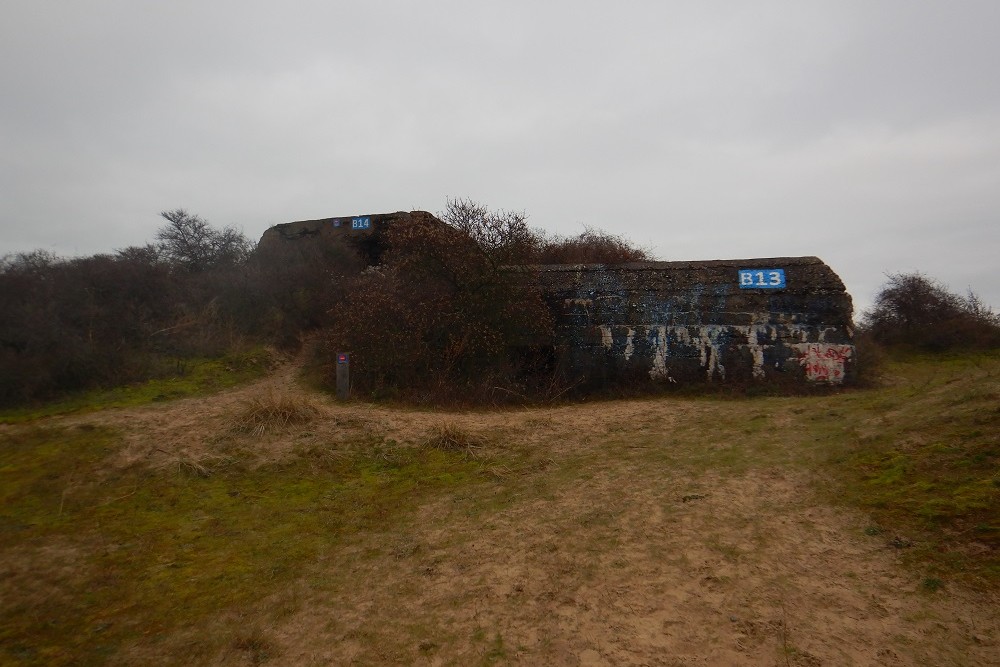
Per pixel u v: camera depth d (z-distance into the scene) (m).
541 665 3.81
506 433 9.21
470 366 11.85
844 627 3.80
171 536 6.02
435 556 5.46
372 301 12.14
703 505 5.85
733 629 3.92
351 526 6.27
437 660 3.97
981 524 4.47
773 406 9.87
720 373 12.07
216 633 4.39
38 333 10.88
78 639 4.34
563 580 4.79
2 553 5.61
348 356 11.35
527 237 12.74
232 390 11.41
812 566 4.54
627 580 4.68
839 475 6.02
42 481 7.15
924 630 3.65
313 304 15.00
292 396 9.85
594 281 12.98
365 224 18.39
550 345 12.66
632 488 6.57
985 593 3.84
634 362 12.39
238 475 7.58
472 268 12.09
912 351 16.89
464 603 4.62
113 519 6.36
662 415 9.90
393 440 8.82
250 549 5.77
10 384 10.05
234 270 15.33
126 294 13.24
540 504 6.44
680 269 12.91
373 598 4.80
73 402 10.17
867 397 9.45
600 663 3.76
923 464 5.63
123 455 7.89
